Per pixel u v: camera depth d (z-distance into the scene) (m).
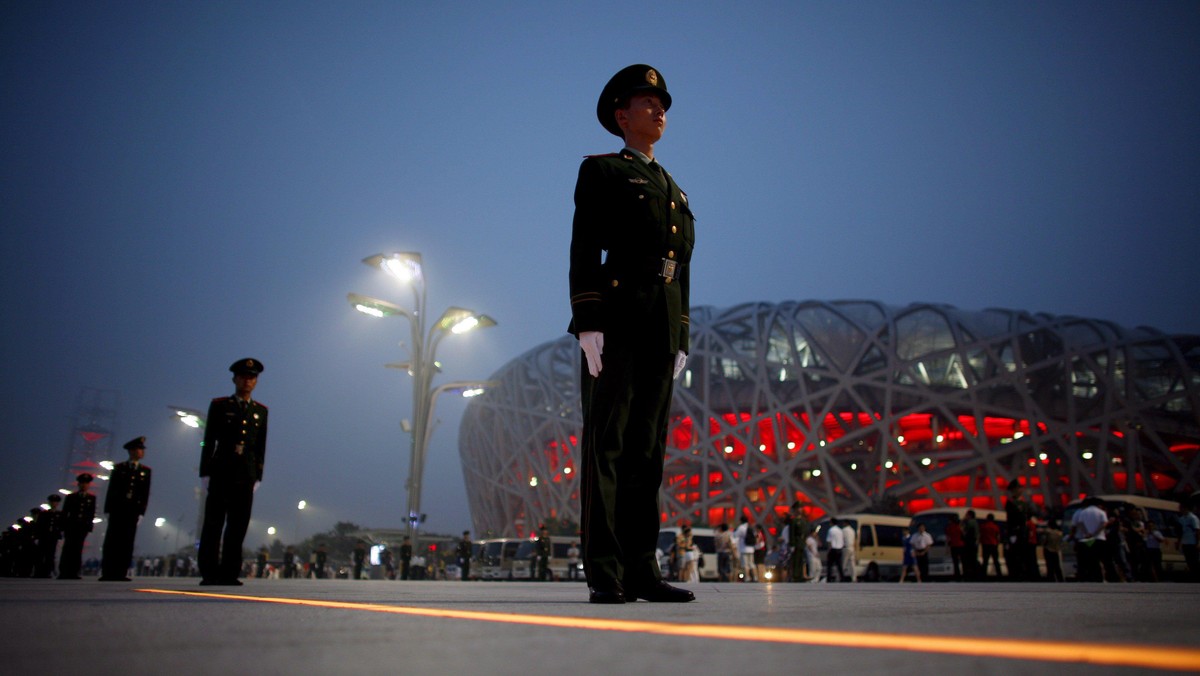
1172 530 22.98
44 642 1.14
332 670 0.85
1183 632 1.27
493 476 73.88
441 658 0.96
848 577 23.77
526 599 3.23
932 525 27.72
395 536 41.81
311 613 1.87
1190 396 51.78
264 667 0.88
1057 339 54.56
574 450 63.75
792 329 58.22
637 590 3.10
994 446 53.78
